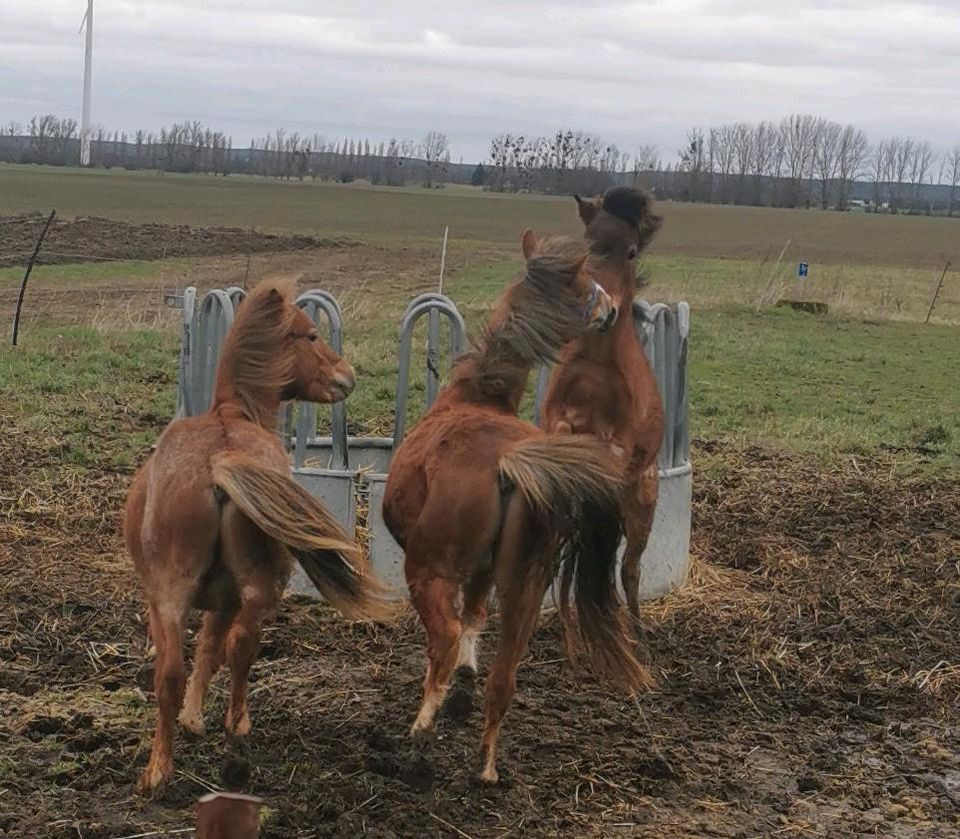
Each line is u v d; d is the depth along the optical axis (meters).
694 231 67.88
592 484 4.93
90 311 22.55
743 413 15.42
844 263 50.19
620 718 6.37
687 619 8.00
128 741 5.69
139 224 42.66
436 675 5.25
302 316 6.30
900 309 30.64
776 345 21.70
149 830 4.87
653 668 7.11
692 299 28.61
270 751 5.61
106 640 7.07
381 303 26.28
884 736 6.42
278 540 4.93
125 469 10.85
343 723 6.04
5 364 15.45
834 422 14.91
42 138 122.81
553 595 7.87
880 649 7.68
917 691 7.05
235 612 5.35
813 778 5.79
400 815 5.08
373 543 8.00
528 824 5.14
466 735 5.98
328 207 70.50
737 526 10.20
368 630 7.44
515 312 5.86
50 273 29.80
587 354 6.68
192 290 8.62
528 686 6.78
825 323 26.38
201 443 5.20
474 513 5.13
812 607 8.37
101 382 14.79
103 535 8.98
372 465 9.82
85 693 6.31
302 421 8.16
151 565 5.09
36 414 12.79
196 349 8.57
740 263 46.22
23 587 7.75
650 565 8.34
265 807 5.08
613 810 5.34
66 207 57.00
